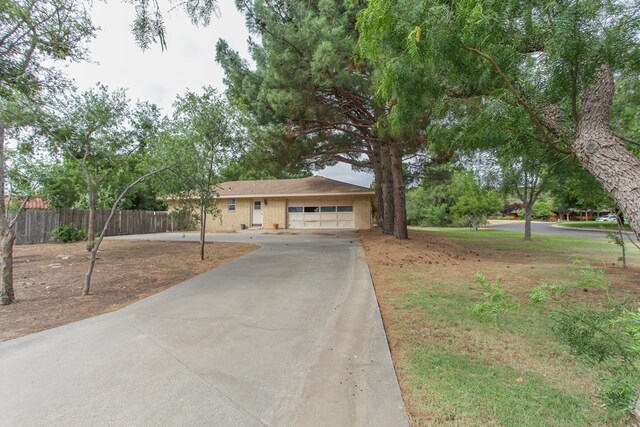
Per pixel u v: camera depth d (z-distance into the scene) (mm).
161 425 2059
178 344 3307
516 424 2041
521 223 38312
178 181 8430
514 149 3188
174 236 17109
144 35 2984
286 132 10609
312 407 2227
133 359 2979
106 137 9859
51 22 5969
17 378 2645
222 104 8492
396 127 3512
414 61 2514
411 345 3229
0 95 6730
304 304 4656
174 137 7996
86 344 3314
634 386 1541
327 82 7875
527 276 6379
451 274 6582
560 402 2258
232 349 3182
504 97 2539
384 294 5133
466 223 29719
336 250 10391
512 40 2318
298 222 21344
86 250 10664
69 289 5633
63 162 10953
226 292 5352
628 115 3891
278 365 2846
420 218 33094
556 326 2803
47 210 14273
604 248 12070
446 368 2756
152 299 4984
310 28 7750
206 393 2414
